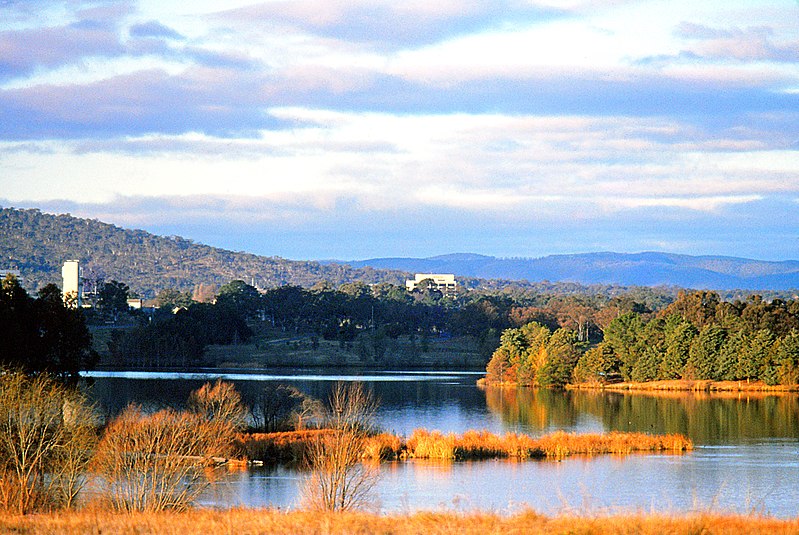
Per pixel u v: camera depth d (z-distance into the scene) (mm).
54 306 198000
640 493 139375
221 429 159500
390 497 130500
